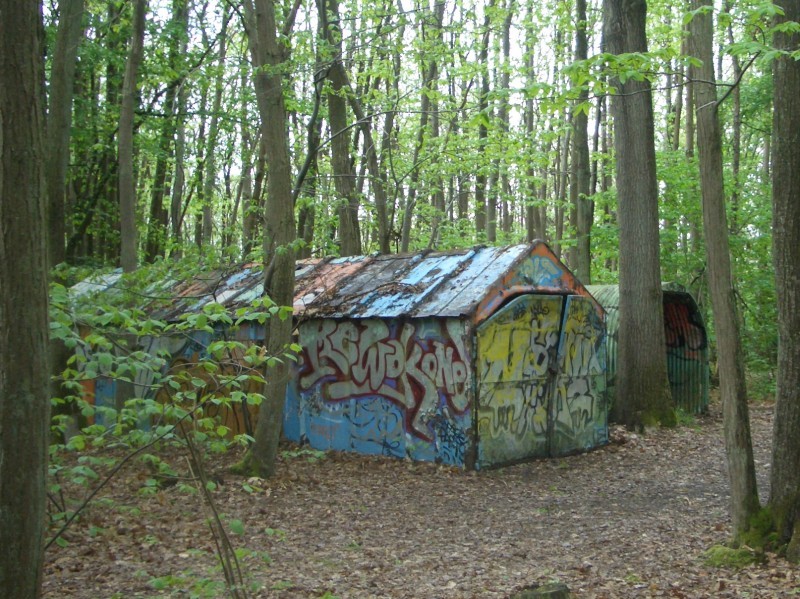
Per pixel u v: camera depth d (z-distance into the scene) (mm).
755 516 6844
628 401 14914
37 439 3736
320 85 14062
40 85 3789
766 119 23500
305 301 13695
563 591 5855
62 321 5016
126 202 10977
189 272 9242
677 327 17281
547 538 8062
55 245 11688
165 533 7973
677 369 17422
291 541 7922
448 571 6883
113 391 13852
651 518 8781
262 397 5613
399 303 12367
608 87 6602
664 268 21156
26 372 3697
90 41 18609
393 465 11828
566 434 12781
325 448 13141
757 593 5945
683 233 21188
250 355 5742
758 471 11289
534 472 11555
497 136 17609
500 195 21328
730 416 6957
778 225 6625
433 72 18203
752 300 21156
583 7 18703
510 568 6977
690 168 20062
